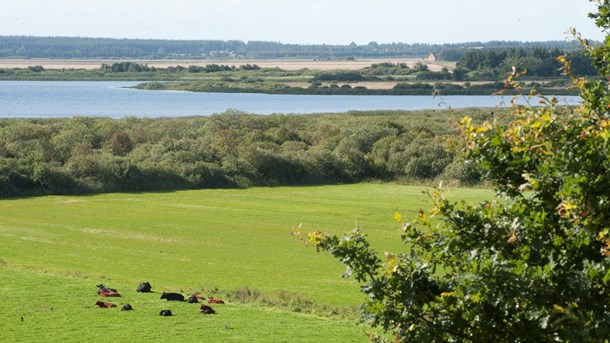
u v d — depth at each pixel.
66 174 100.19
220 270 55.09
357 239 14.48
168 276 52.44
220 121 140.12
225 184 110.12
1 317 37.66
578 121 13.13
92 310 39.62
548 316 11.66
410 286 13.59
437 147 117.00
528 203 13.40
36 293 43.28
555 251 12.74
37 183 98.00
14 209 85.00
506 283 11.87
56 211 84.12
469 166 14.30
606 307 11.80
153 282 49.78
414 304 13.66
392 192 105.75
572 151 12.65
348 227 76.69
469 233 13.34
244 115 147.25
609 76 14.52
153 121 143.50
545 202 13.16
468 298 12.76
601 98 13.77
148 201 93.88
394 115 178.38
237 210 87.75
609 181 12.22
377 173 119.56
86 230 72.06
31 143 110.19
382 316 13.73
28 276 48.38
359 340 34.75
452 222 13.55
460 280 12.48
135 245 65.00
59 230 71.75
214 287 48.53
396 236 71.81
